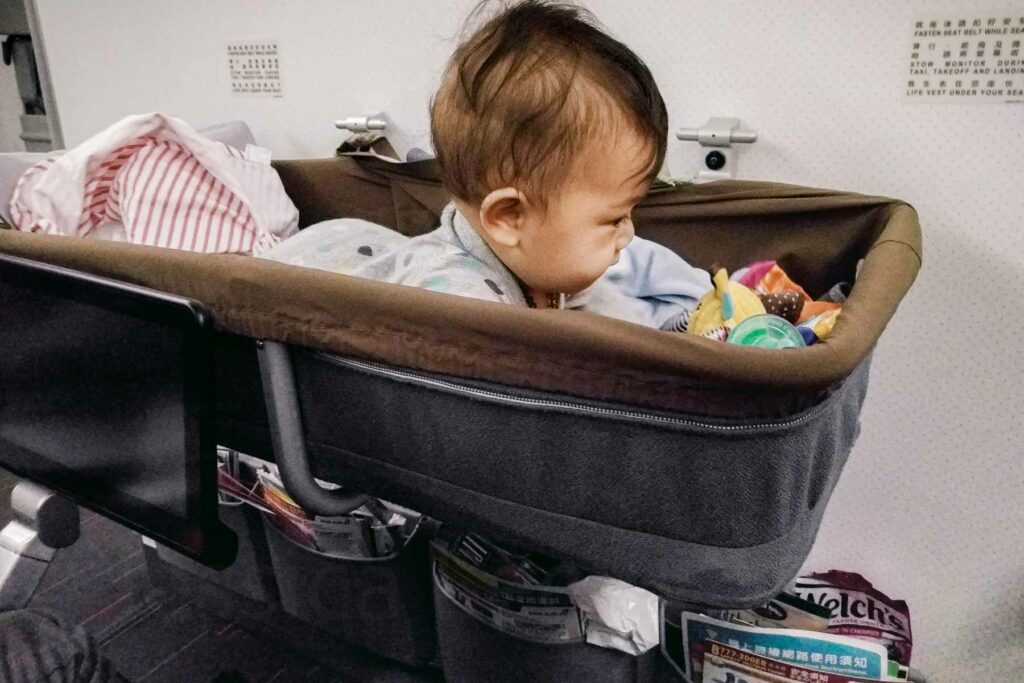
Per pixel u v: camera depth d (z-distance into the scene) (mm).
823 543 1281
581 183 677
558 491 587
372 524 1061
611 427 543
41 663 697
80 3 1655
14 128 2406
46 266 668
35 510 766
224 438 801
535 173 675
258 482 1154
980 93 957
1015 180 971
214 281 627
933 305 1066
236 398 747
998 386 1062
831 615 1087
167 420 623
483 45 708
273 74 1471
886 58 993
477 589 970
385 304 562
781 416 502
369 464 675
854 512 1235
